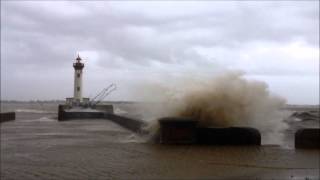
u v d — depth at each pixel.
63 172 8.78
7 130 24.28
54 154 12.02
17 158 11.10
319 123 32.44
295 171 8.80
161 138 15.33
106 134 20.84
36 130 24.45
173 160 10.62
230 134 14.82
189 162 10.21
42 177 8.20
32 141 16.53
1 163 10.12
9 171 8.90
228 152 12.33
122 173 8.66
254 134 14.74
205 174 8.47
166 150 12.98
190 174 8.49
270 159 10.73
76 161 10.48
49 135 20.02
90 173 8.65
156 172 8.74
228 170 8.97
